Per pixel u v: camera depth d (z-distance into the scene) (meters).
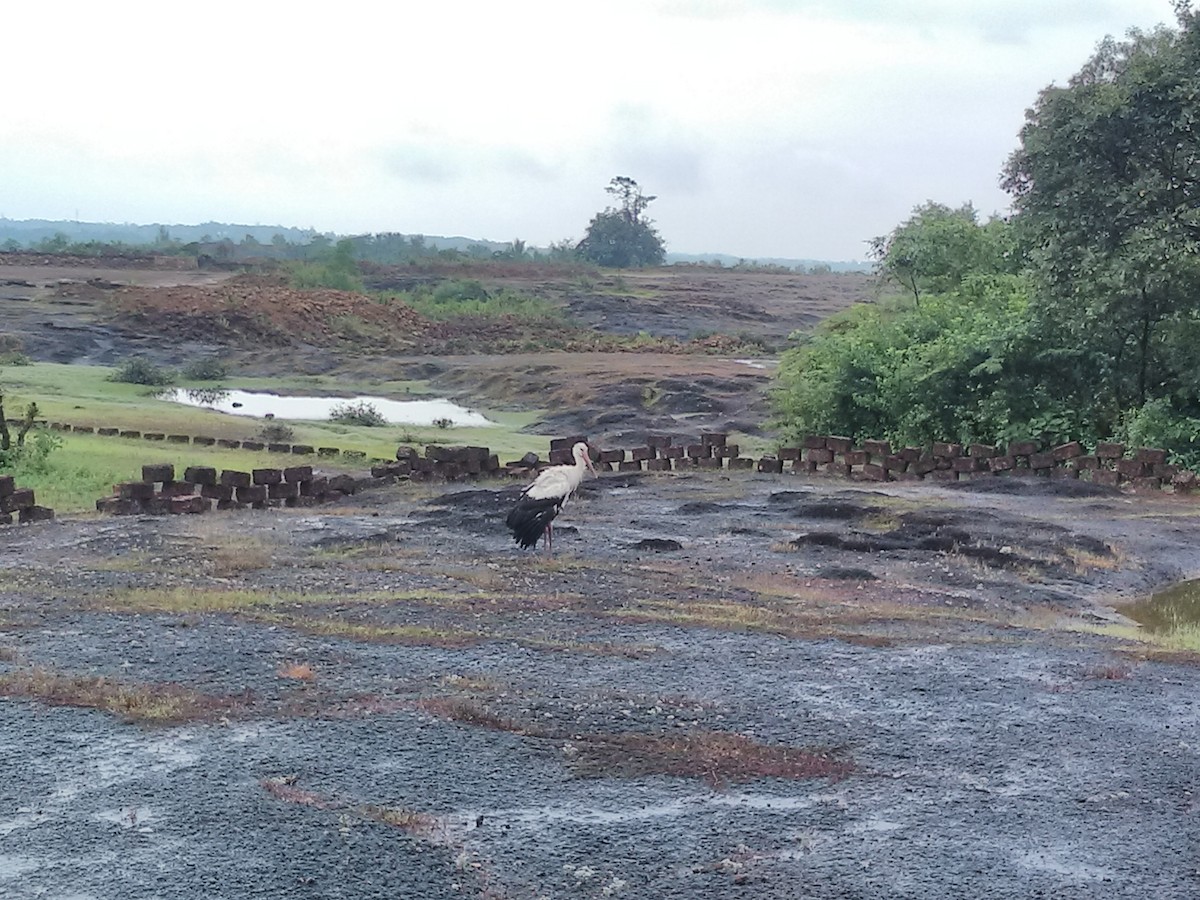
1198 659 10.38
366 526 16.83
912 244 38.28
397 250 136.88
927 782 7.21
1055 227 27.19
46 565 13.62
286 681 8.69
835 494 20.66
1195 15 26.12
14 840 6.06
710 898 5.68
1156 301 24.69
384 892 5.62
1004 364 26.84
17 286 69.88
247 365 57.41
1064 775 7.38
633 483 22.08
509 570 13.62
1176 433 23.52
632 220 134.88
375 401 48.75
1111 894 5.83
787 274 129.50
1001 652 10.38
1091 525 18.36
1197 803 6.98
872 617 11.81
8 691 8.22
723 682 9.18
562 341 69.00
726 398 45.03
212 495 19.39
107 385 47.19
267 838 6.12
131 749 7.26
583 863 5.99
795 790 7.03
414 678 8.90
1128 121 26.19
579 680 9.08
